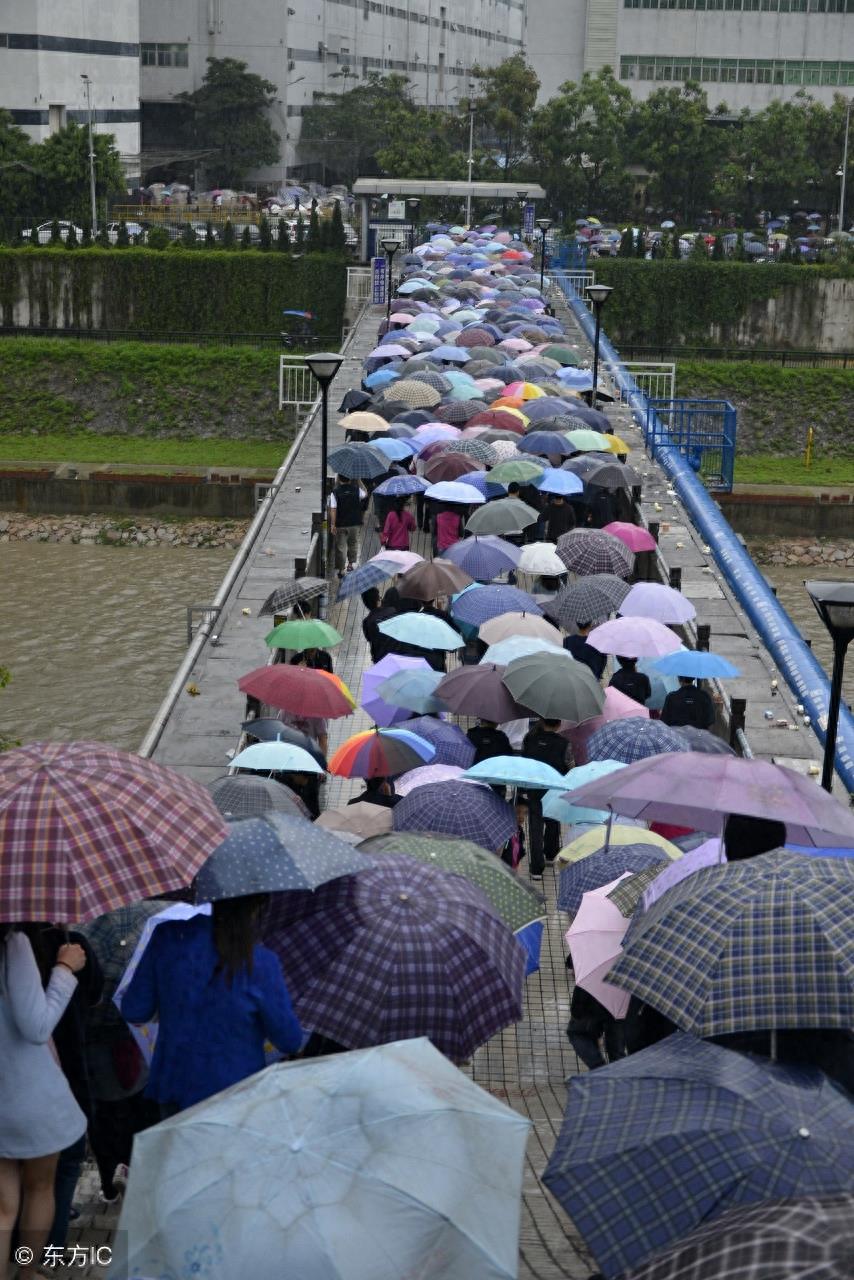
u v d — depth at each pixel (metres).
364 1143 5.62
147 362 68.12
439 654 20.31
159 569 51.38
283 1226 5.31
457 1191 5.52
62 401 67.19
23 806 7.25
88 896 6.97
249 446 64.94
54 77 110.12
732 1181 5.89
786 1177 5.89
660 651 18.39
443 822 12.81
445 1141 5.67
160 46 127.31
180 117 129.00
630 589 20.56
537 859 16.28
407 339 43.69
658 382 69.06
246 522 56.69
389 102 130.75
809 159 115.81
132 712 38.06
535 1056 12.62
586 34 131.88
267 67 126.69
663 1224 5.87
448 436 30.41
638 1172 5.98
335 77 136.00
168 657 42.16
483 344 44.56
